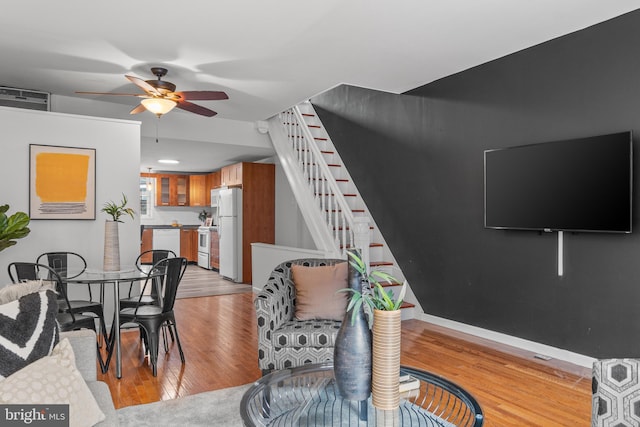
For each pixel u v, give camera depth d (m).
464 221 4.22
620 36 3.04
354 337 1.65
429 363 3.33
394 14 2.92
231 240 7.48
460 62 3.93
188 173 10.43
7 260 3.99
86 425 1.46
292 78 4.26
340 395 1.74
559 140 3.38
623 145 2.95
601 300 3.16
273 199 7.79
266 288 2.88
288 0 2.70
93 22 3.00
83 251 4.33
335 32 3.20
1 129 3.97
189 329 4.39
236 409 2.55
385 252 5.29
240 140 6.25
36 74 4.10
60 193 4.21
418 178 4.79
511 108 3.76
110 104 5.23
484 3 2.79
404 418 1.71
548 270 3.51
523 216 3.57
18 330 1.54
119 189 4.52
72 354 1.59
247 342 3.94
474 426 1.51
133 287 4.71
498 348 3.72
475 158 4.09
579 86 3.27
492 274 3.96
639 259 2.95
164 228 9.95
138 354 3.61
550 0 2.78
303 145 5.97
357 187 5.86
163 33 3.19
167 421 2.39
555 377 3.04
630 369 1.43
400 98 5.05
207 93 3.64
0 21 2.98
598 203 3.08
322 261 3.39
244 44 3.40
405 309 4.76
